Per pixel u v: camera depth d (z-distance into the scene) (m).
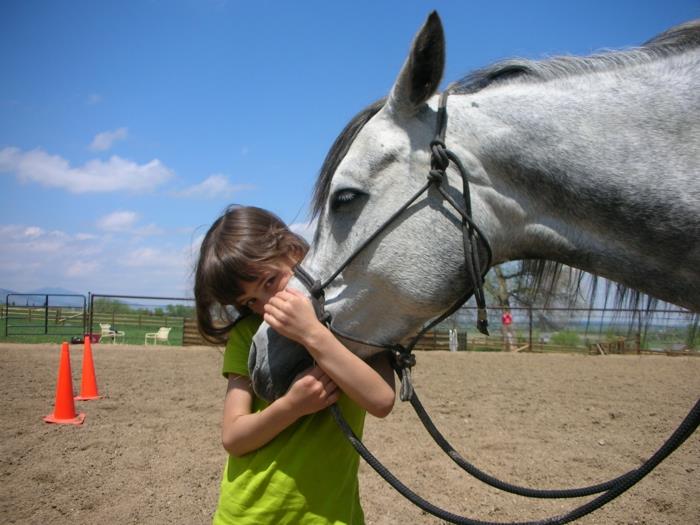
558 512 3.96
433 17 1.77
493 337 18.97
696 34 1.98
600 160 1.88
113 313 21.72
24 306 19.42
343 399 2.01
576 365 12.63
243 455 1.88
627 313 2.21
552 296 2.29
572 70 2.05
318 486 1.83
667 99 1.90
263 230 1.99
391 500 4.14
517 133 1.95
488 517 3.88
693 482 4.57
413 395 1.98
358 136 1.99
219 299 1.99
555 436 5.90
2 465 4.59
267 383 1.90
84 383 7.30
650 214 1.84
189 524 3.64
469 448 5.40
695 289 1.85
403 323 1.96
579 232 1.96
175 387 8.29
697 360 14.08
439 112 1.95
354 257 1.91
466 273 1.92
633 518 3.90
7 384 8.03
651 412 7.13
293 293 1.81
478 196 1.95
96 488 4.19
